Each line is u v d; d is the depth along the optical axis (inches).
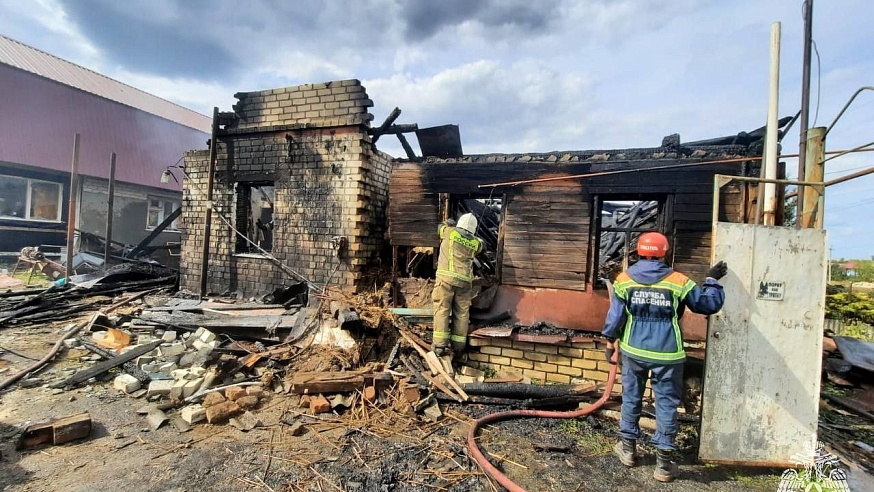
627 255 186.9
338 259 231.9
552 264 188.7
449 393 158.9
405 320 203.3
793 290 119.4
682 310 116.1
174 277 347.6
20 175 479.2
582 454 125.4
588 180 182.5
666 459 111.6
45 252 451.5
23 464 105.4
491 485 106.3
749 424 120.0
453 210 218.8
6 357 180.1
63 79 576.4
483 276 222.2
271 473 106.8
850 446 136.5
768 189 130.7
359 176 228.4
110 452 113.4
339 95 234.7
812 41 136.7
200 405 142.4
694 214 165.6
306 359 176.7
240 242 264.4
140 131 641.0
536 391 159.2
